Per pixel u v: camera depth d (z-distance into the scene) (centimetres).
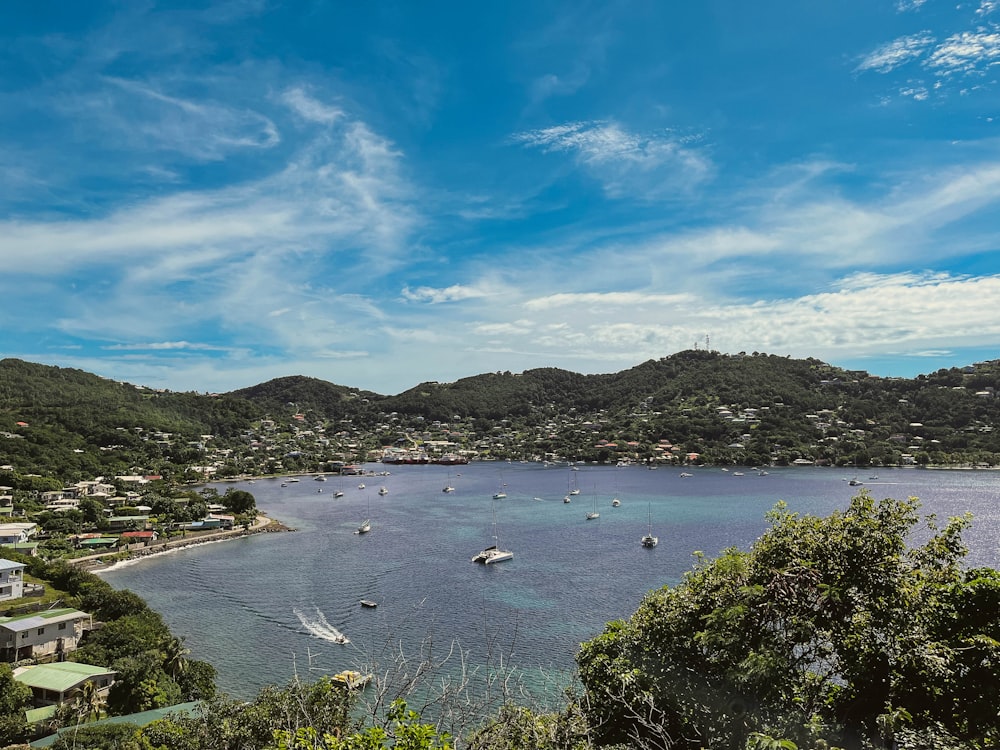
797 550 1474
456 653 4803
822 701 1404
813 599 1389
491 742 1305
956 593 1369
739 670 1336
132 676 4106
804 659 1415
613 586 6838
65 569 6656
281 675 4625
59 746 3172
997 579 1347
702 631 1477
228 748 2119
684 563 7888
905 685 1317
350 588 7025
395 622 5750
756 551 1552
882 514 1488
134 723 3525
